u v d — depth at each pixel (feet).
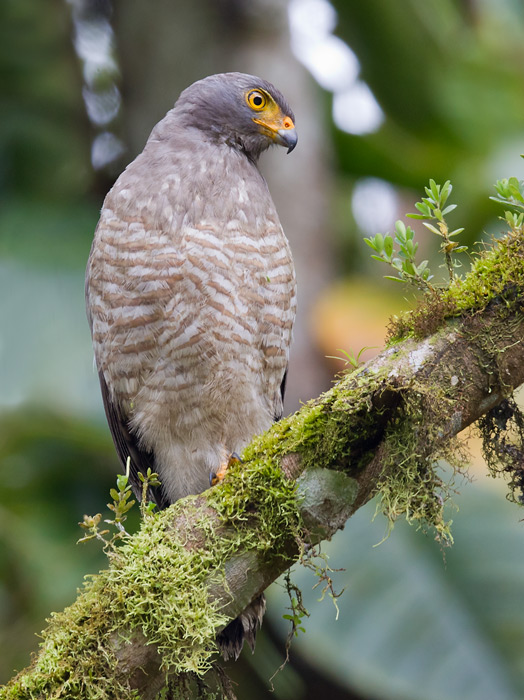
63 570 34.81
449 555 31.63
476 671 29.58
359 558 31.65
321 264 40.19
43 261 37.68
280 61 41.29
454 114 48.34
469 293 17.56
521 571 31.14
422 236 45.96
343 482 17.60
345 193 47.06
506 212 18.78
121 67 43.06
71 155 45.75
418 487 17.48
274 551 17.63
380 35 47.19
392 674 29.66
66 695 16.34
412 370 17.34
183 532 17.42
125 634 16.67
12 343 35.42
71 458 37.50
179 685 17.79
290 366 37.22
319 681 36.52
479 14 47.32
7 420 34.37
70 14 45.42
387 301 37.52
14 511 36.63
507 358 17.39
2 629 33.99
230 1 40.86
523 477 18.58
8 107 45.39
